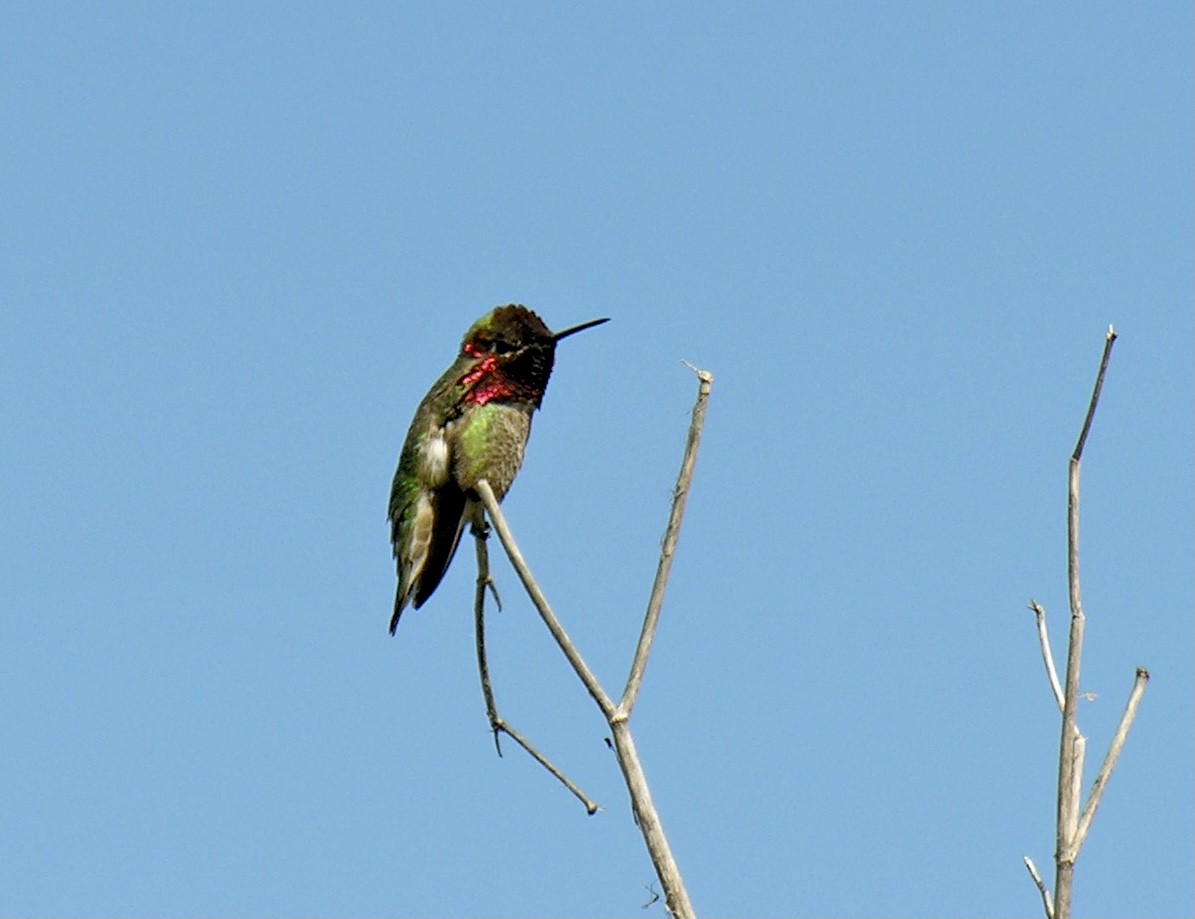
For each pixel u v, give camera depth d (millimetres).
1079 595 7555
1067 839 7305
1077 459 7633
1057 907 7234
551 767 8578
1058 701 7652
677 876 7547
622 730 7738
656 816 7621
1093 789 7441
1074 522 7602
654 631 7914
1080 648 7508
